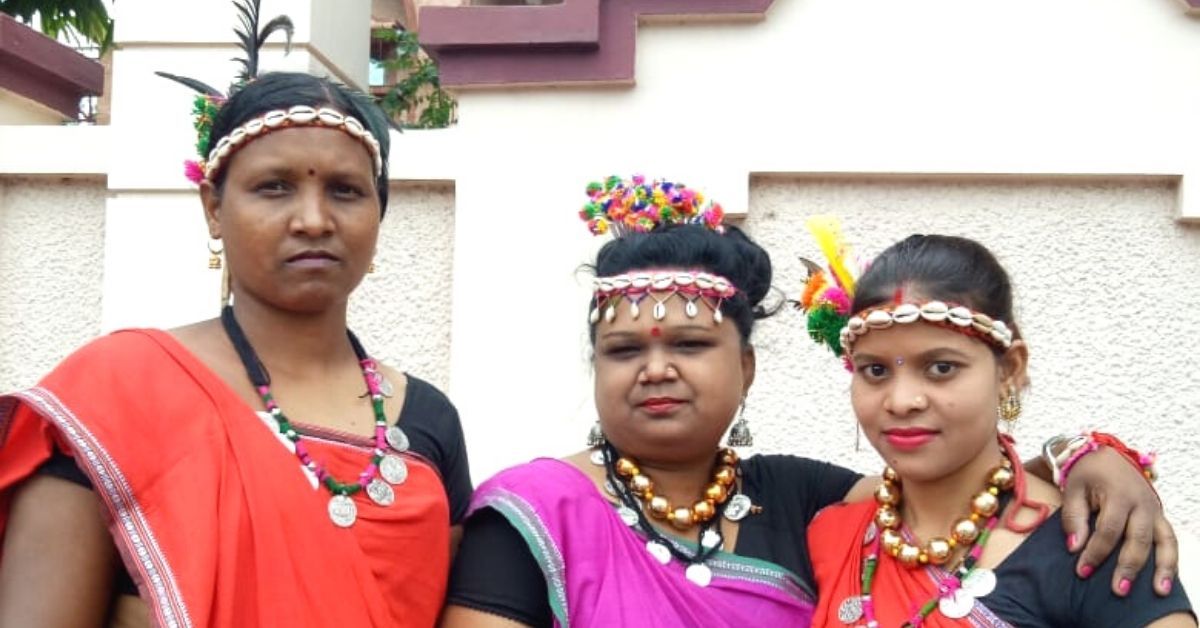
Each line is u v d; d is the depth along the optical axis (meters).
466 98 3.13
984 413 2.01
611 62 3.05
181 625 1.74
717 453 2.33
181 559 1.78
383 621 1.90
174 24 3.24
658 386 2.13
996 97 2.99
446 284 3.19
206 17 3.23
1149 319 2.97
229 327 2.09
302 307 2.03
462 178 3.12
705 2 3.03
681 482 2.25
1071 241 3.00
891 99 3.01
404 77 5.67
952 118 3.00
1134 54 2.97
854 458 3.01
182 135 3.23
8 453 1.88
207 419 1.90
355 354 2.22
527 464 2.20
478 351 3.08
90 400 1.85
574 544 2.06
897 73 3.02
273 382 2.05
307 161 1.98
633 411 2.16
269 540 1.84
